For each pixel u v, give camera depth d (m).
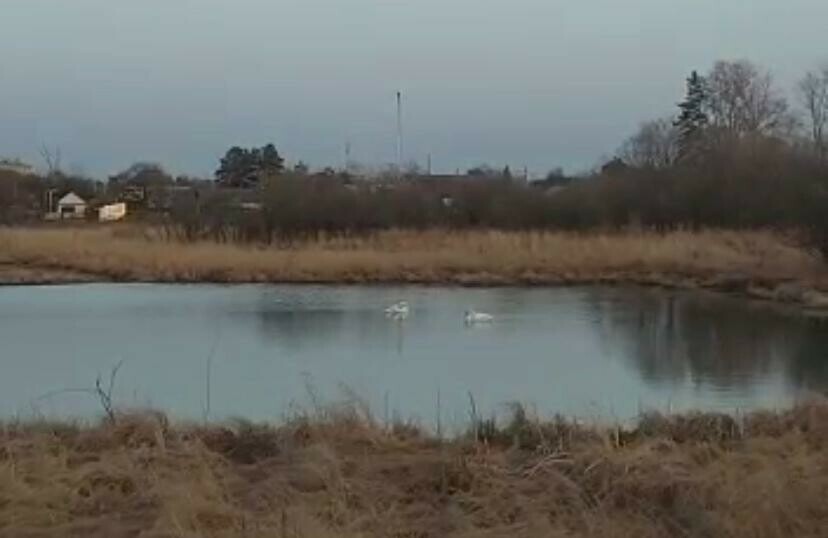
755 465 8.35
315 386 17.53
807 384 18.41
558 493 7.93
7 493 7.81
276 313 29.48
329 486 8.05
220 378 18.61
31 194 79.44
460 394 16.97
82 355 21.70
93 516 7.66
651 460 8.41
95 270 39.81
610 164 63.66
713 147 56.38
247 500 7.95
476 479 8.24
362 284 38.44
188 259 40.31
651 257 39.72
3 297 33.81
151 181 84.81
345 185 49.88
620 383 18.47
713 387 18.16
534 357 21.55
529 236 43.69
